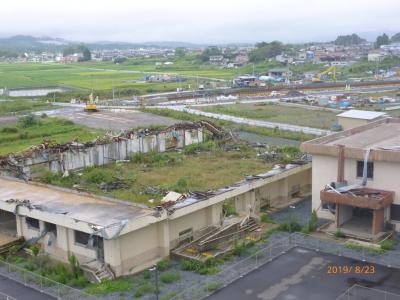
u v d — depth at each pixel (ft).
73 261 111.34
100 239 112.68
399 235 132.77
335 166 143.64
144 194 164.04
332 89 550.77
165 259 120.67
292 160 191.42
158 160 215.10
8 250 124.77
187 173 193.16
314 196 150.00
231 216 141.49
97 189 172.24
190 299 99.14
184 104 435.12
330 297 98.43
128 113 377.50
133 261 114.93
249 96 498.69
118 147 217.97
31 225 128.06
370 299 97.04
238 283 106.11
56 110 402.93
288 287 103.40
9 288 105.60
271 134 290.15
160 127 259.80
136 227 111.55
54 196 137.59
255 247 126.31
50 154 191.72
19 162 181.27
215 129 260.62
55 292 103.09
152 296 101.14
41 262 116.88
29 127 314.35
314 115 363.15
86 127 314.55
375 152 133.69
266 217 149.28
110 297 101.04
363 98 451.12
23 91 599.16
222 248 124.57
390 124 186.60
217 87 579.48
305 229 136.36
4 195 139.23
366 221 141.28
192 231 130.52
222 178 184.24
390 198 132.46
